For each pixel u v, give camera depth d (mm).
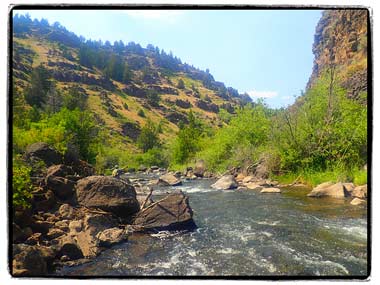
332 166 16812
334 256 7164
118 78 117812
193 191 17359
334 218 10078
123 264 6992
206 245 8156
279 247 7824
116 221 9359
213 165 27750
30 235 7301
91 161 20875
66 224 8359
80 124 20578
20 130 12523
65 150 13961
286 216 10586
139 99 113250
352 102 18891
